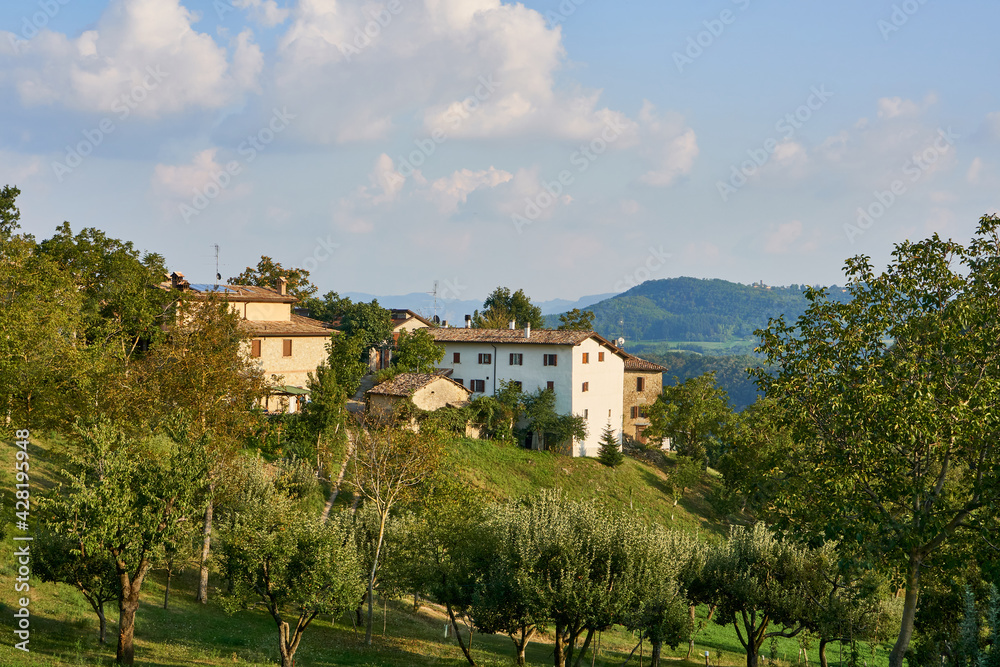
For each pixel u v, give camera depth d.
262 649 27.88
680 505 67.50
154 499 22.34
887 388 21.98
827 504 23.42
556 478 64.75
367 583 32.03
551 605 25.81
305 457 49.75
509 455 66.06
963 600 24.03
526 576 26.08
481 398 69.94
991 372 21.95
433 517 34.88
